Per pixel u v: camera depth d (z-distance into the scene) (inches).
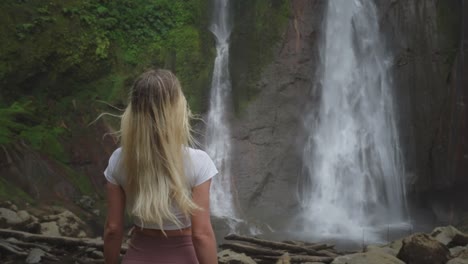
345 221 609.6
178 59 609.3
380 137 665.0
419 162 674.8
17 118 504.7
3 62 519.2
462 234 294.8
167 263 110.9
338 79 660.7
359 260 241.8
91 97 561.9
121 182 115.1
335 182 642.2
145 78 114.5
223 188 600.4
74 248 282.7
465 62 682.2
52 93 550.3
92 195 494.9
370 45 674.2
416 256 249.3
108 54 576.7
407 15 679.7
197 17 636.7
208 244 110.9
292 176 622.2
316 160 637.3
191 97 607.5
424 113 676.7
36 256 263.3
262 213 592.1
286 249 290.7
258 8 648.4
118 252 116.5
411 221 630.5
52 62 544.4
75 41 557.0
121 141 115.4
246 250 278.4
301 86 644.1
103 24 582.6
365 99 666.2
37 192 446.6
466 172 682.8
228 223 556.1
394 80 674.8
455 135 682.8
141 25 607.8
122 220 116.0
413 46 678.5
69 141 522.6
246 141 617.3
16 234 285.6
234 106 625.6
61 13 563.2
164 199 109.7
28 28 535.2
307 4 658.8
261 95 632.4
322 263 267.6
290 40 648.4
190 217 111.9
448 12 688.4
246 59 639.1
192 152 114.3
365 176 654.5
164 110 112.3
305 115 640.4
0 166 439.8
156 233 112.2
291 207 609.0
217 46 639.8
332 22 664.4
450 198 675.4
